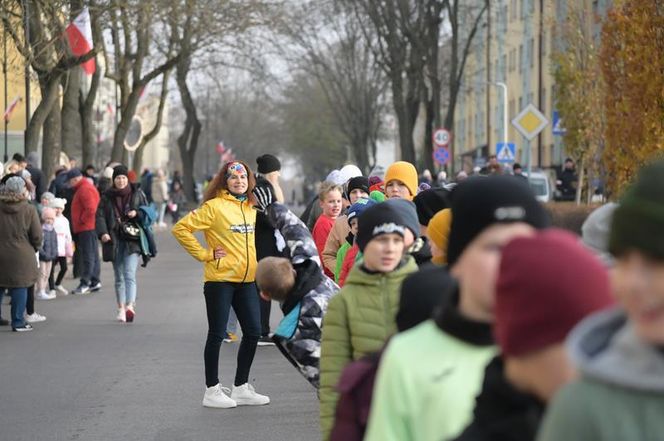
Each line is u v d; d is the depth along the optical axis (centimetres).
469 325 470
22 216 2236
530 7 8312
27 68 4012
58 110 4253
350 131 11469
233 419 1414
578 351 327
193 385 1650
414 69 6644
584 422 320
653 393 314
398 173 1491
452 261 472
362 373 609
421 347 482
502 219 453
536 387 372
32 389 1636
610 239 329
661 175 323
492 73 9756
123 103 5528
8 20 3744
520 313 366
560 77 4203
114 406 1506
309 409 1467
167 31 5372
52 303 2750
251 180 1451
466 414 468
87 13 3925
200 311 2606
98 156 8756
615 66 2727
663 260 318
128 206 2373
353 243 1382
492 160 4050
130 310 2388
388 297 809
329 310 822
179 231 1437
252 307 1476
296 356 1061
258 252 1648
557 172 6378
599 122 3916
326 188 1720
